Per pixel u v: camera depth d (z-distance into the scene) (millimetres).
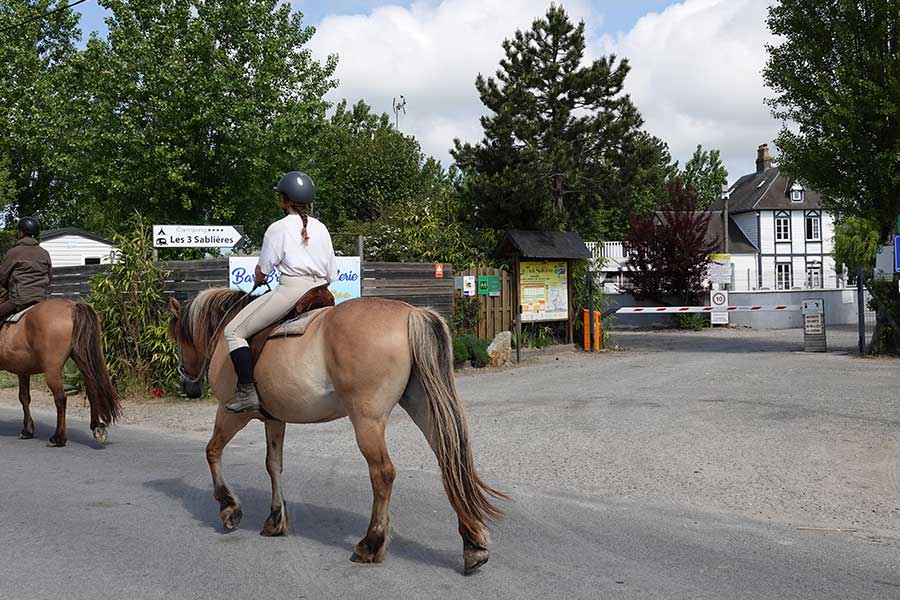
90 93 28203
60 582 5105
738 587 4957
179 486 7789
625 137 21516
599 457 8633
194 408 12961
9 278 10305
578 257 19906
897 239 16719
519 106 20812
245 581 5129
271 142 28516
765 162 59062
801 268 53219
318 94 30641
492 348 17562
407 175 36500
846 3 17781
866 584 5008
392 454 9078
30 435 10617
